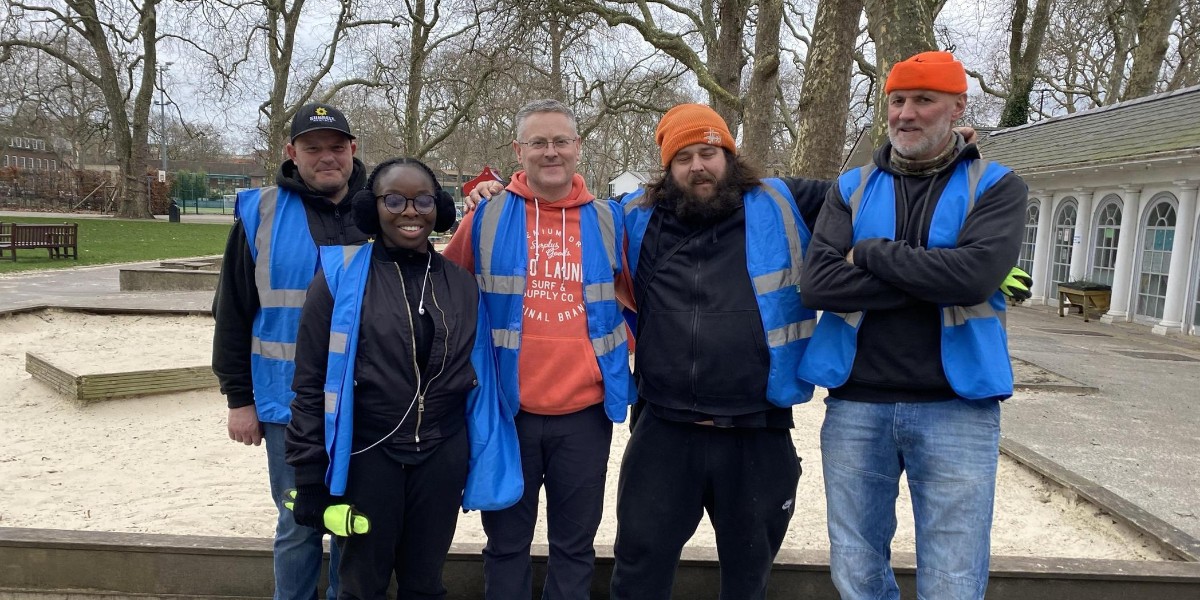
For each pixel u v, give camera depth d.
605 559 3.13
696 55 14.48
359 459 2.28
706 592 3.15
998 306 2.31
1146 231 13.00
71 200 45.47
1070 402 7.25
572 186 2.69
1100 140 14.38
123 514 3.96
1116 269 13.42
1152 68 17.94
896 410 2.32
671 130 2.54
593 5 14.96
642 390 2.62
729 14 15.26
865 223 2.36
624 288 2.79
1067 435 6.10
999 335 2.27
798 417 6.47
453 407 2.39
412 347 2.28
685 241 2.57
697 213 2.51
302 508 2.26
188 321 9.21
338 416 2.21
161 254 20.34
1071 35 26.03
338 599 2.42
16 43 27.78
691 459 2.53
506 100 19.06
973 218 2.22
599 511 2.67
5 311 8.62
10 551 3.06
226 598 3.07
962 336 2.24
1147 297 12.96
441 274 2.43
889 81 2.33
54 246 18.12
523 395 2.57
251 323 2.61
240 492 4.34
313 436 2.23
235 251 2.54
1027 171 15.69
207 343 7.78
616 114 19.78
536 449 2.61
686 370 2.46
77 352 7.04
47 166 66.62
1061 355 9.86
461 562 3.11
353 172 2.75
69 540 3.05
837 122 8.55
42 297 11.71
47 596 3.07
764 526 2.52
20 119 39.81
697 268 2.53
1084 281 14.29
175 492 4.32
